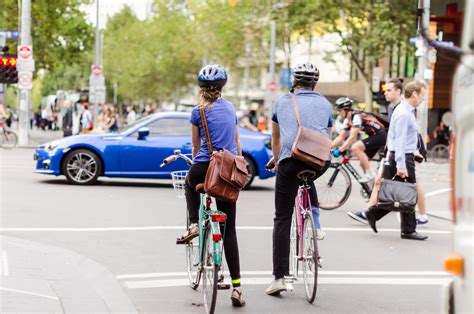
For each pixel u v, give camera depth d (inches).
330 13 1726.1
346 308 337.7
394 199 514.0
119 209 636.7
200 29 2768.2
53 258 423.2
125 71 3464.6
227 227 332.5
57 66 2233.0
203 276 321.4
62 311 310.8
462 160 177.5
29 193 724.7
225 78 338.3
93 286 370.0
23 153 1357.0
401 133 516.1
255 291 367.6
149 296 354.3
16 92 2406.5
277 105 351.6
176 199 716.0
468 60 169.3
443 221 619.5
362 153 665.6
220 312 328.8
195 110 335.3
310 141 337.1
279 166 347.6
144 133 797.2
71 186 796.6
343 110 666.2
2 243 461.1
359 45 1776.6
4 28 2033.7
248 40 2583.7
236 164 320.8
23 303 318.7
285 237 353.1
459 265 177.2
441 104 1849.2
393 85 571.2
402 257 457.1
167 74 3302.2
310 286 344.8
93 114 2233.0
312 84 355.3
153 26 3289.9
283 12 1761.8
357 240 514.9
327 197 676.7
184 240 349.7
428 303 348.5
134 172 806.5
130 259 437.7
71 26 2149.4
